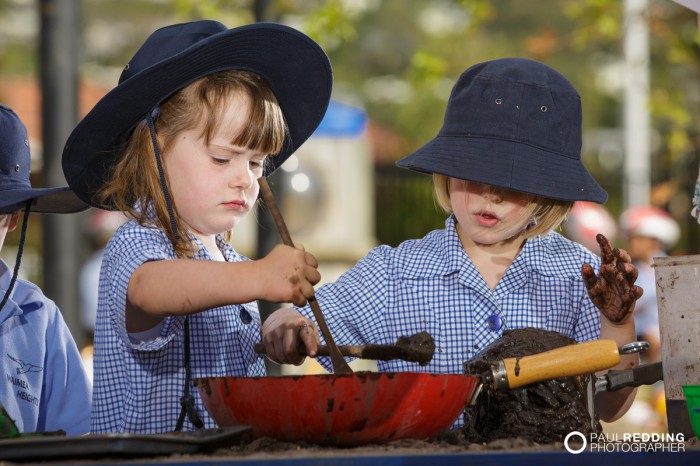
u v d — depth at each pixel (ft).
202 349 24.32
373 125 174.91
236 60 23.88
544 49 93.86
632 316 22.66
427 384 18.03
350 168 108.37
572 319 27.04
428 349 19.47
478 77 25.72
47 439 15.80
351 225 108.17
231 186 22.98
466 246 27.48
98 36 168.25
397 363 26.91
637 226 87.97
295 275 19.30
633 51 124.16
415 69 95.04
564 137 25.26
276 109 23.66
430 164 24.95
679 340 20.44
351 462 15.12
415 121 182.60
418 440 18.03
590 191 24.68
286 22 91.91
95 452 15.79
